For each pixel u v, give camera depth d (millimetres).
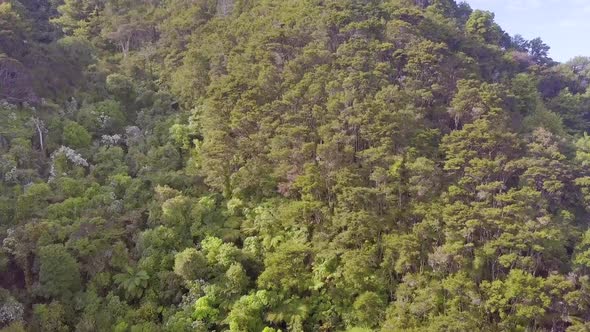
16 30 62344
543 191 49156
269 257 42656
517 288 37000
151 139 58812
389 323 37812
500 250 40844
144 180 52219
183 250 44969
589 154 54438
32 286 39938
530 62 82312
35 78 60750
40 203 45781
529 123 59438
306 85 53875
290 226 46469
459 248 39062
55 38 72750
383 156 45625
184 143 58438
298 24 64438
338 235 42156
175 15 79938
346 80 52344
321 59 58562
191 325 39125
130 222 46781
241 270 42031
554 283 38281
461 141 48750
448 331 35281
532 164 49000
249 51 62188
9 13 62281
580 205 50188
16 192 45875
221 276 42406
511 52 79938
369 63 57031
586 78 85500
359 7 67062
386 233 43375
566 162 52719
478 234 42094
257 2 76875
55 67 64812
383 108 49344
